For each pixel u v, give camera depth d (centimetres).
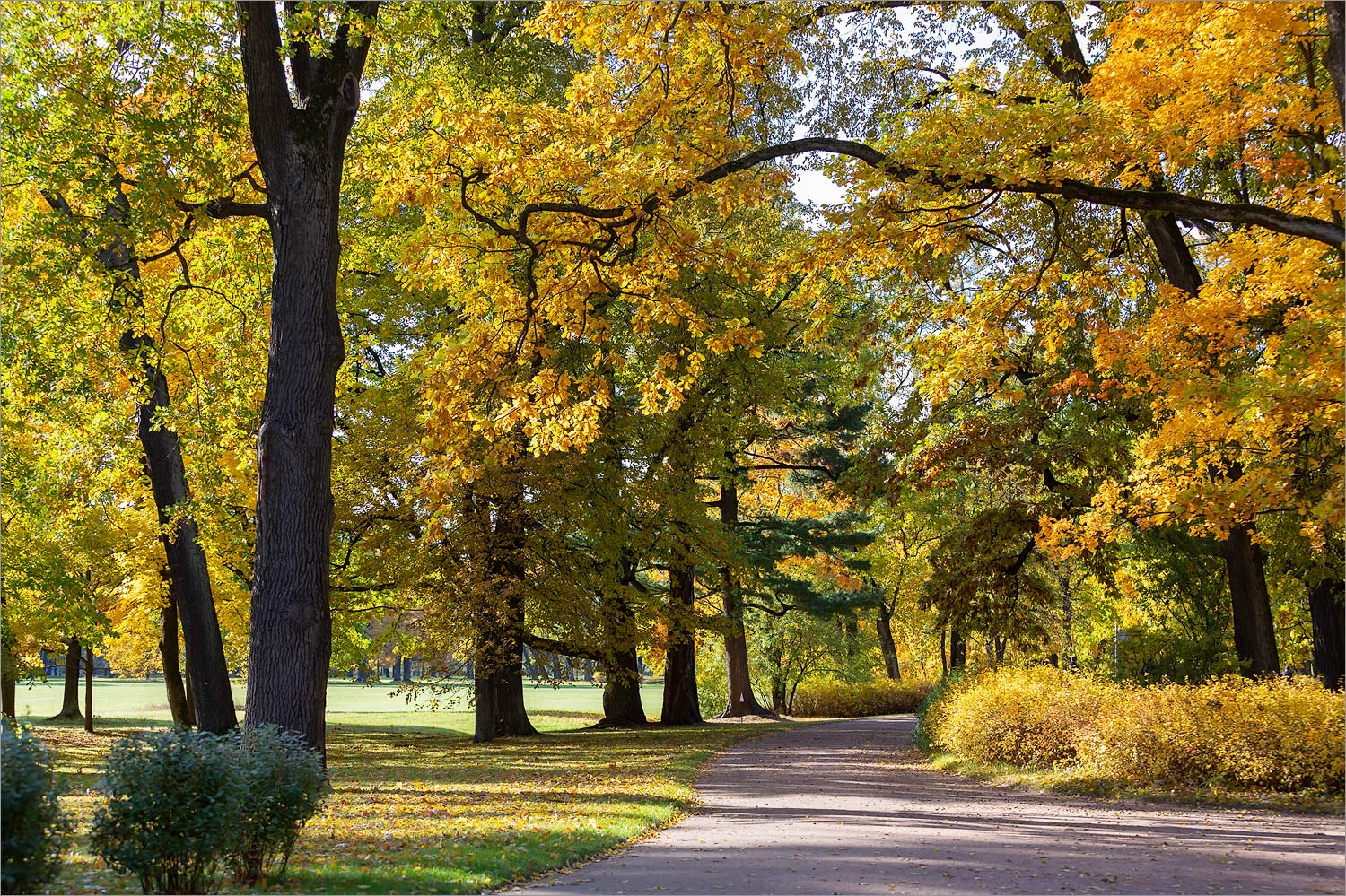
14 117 1193
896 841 913
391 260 2170
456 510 2142
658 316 1291
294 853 807
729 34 1238
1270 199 1472
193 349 1619
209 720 1720
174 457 1714
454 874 728
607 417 2336
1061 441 1756
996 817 1102
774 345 2422
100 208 1314
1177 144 1166
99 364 1399
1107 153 1102
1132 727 1343
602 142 1277
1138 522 1286
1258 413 1041
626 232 1291
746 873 762
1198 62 1115
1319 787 1196
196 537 1742
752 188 1241
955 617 1869
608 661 2500
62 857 668
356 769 1752
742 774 1609
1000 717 1616
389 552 2158
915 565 3997
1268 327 1447
